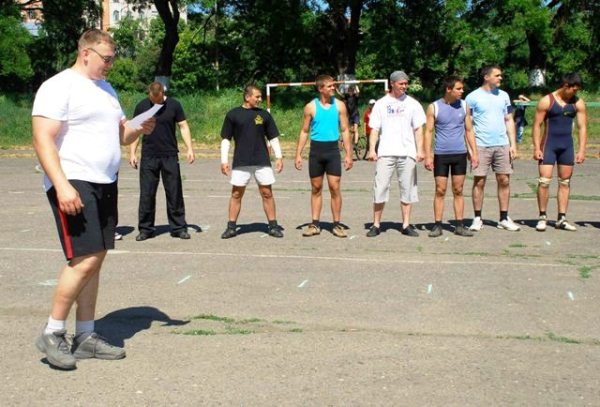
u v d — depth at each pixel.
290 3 41.56
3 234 10.09
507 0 35.84
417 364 5.03
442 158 9.91
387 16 39.44
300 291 6.98
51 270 7.88
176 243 9.54
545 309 6.39
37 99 4.79
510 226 10.44
